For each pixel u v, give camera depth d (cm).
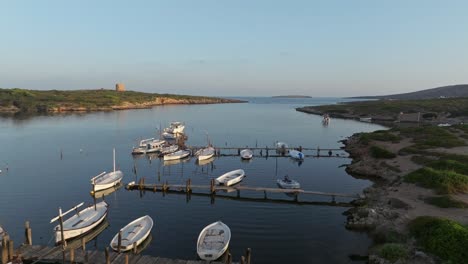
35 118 14450
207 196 4447
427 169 4106
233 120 15500
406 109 16275
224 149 8019
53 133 10138
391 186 4197
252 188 4366
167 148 7544
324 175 5597
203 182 5128
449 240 2369
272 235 3178
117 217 3666
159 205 4069
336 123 14238
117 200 4247
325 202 4181
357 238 3066
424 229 2627
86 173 5528
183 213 3797
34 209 3862
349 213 3762
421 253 2377
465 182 3694
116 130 11044
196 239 3112
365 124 13750
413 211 3167
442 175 3816
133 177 5403
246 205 4075
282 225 3425
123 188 4781
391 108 16812
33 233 3231
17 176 5281
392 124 13488
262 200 4281
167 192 4606
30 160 6456
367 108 18075
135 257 2495
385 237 2847
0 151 7288
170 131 10056
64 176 5316
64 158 6688
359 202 4000
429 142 6469
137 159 6806
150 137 9575
